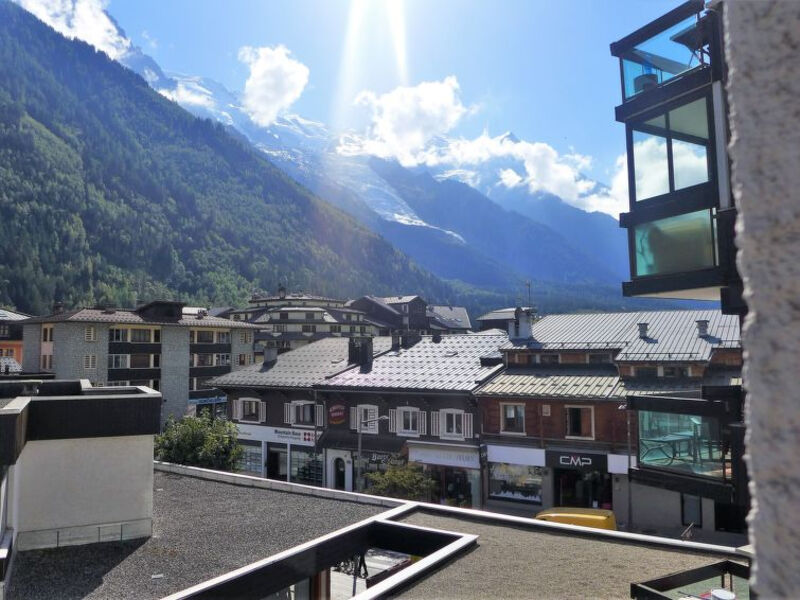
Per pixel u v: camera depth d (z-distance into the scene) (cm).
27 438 1210
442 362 3631
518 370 3303
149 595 1006
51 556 1175
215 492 1697
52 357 5684
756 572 113
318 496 1650
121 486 1300
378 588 831
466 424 3188
